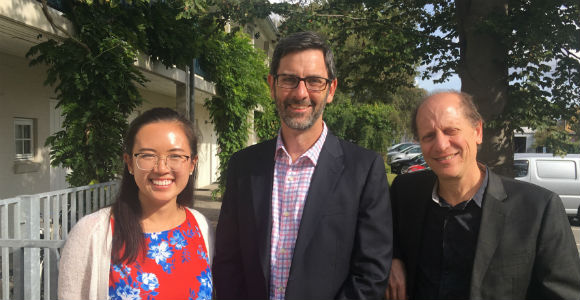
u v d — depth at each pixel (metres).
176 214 1.81
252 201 1.78
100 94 4.31
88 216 1.68
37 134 6.60
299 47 1.73
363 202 1.69
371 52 7.15
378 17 7.03
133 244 1.59
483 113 5.90
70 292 1.57
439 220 1.80
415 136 1.86
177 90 7.77
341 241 1.64
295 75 1.72
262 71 11.52
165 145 1.64
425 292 1.78
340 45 7.46
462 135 1.69
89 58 4.24
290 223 1.73
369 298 1.57
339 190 1.69
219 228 1.89
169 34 5.93
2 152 5.86
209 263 1.84
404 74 8.12
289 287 1.61
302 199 1.74
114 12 4.75
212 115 9.57
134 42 4.91
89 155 4.30
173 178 1.67
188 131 1.73
